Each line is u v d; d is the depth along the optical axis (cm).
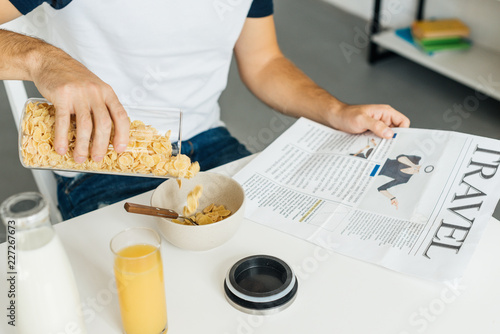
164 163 68
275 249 74
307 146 97
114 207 83
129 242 60
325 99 108
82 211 101
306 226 78
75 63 75
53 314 54
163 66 107
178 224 69
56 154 66
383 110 100
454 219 75
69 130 66
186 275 70
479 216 75
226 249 74
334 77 262
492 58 241
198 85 114
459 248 71
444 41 248
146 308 58
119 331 62
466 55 244
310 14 326
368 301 66
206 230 69
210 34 107
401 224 76
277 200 83
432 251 71
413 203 79
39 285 52
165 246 75
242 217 74
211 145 117
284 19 321
